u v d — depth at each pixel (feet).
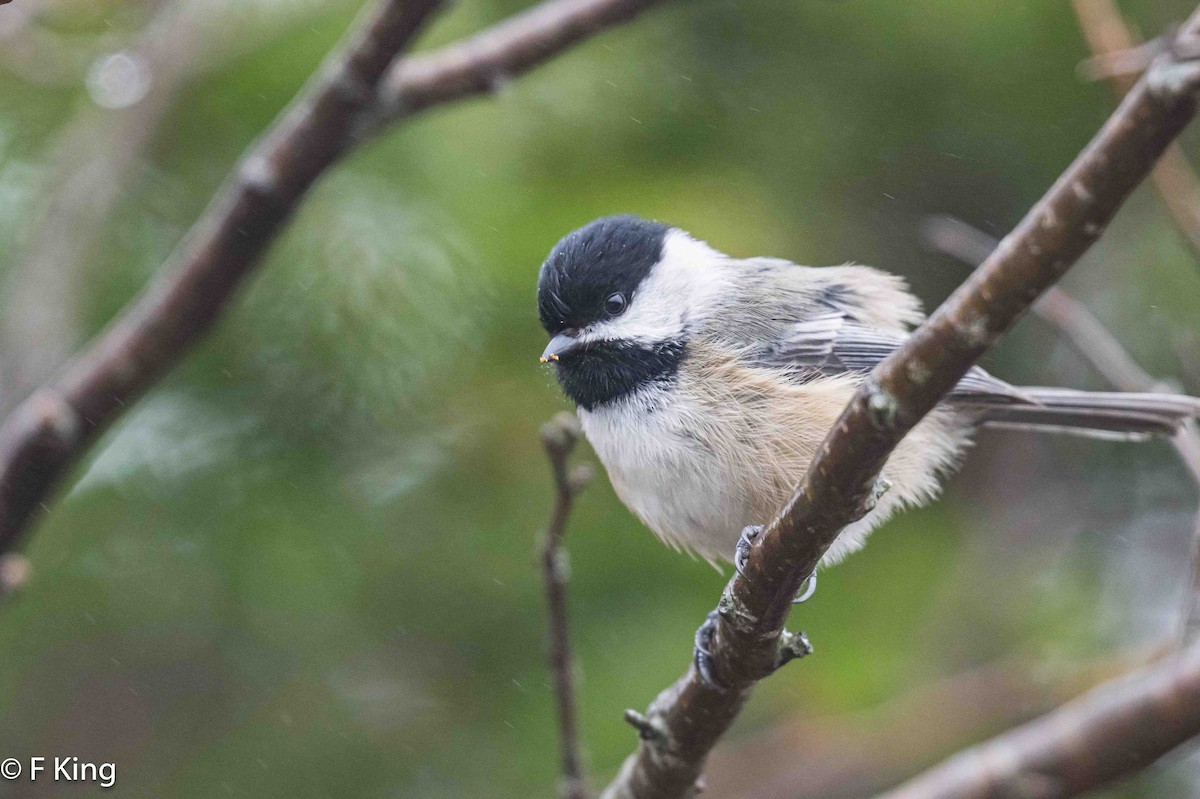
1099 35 21.07
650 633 26.27
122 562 23.93
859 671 27.66
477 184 25.07
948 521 32.09
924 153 30.07
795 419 20.51
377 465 24.40
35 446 20.56
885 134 29.30
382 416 23.59
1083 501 34.47
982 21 28.07
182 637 24.98
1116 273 30.50
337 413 23.59
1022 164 30.30
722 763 30.91
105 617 24.43
